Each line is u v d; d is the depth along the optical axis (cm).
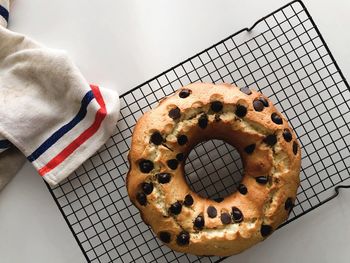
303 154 57
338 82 54
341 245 57
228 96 48
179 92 49
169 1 57
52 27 57
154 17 57
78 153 55
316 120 57
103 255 57
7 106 55
